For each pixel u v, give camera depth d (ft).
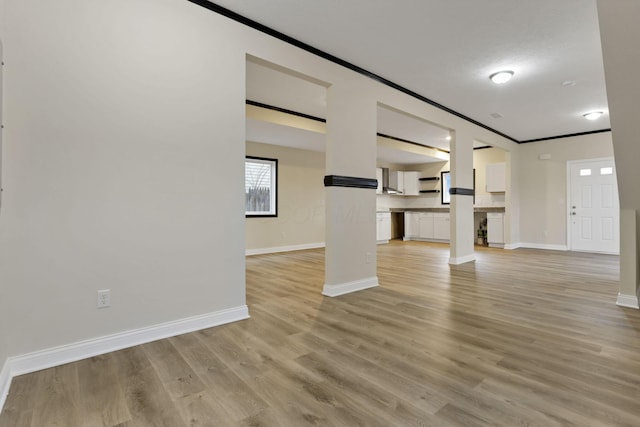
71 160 6.54
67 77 6.51
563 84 13.55
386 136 23.06
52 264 6.35
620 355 6.74
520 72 12.50
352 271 11.94
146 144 7.42
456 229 17.51
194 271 8.13
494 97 15.19
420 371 6.13
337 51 10.89
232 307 8.81
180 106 7.89
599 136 21.50
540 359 6.59
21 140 6.04
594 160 21.76
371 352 6.94
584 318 9.00
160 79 7.62
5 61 5.89
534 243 24.49
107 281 6.95
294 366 6.32
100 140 6.86
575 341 7.47
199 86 8.19
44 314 6.27
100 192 6.86
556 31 9.66
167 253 7.72
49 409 4.97
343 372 6.09
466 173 18.28
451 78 13.03
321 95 14.69
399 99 13.82
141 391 5.46
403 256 20.74
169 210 7.74
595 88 13.99
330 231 11.34
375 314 9.39
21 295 6.04
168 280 7.74
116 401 5.18
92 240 6.77
